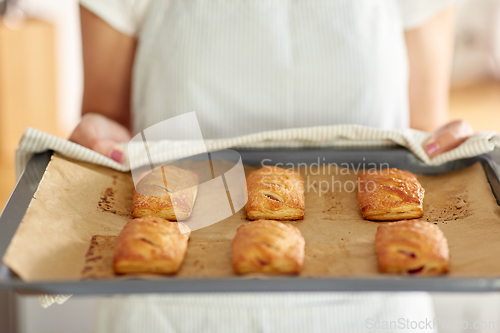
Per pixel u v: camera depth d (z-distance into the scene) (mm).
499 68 2191
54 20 2152
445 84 964
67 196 766
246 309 830
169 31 902
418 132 855
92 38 916
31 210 725
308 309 830
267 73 895
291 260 689
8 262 660
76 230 733
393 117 929
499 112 1933
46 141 797
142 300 833
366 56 886
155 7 902
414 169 846
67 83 2355
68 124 2352
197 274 697
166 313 835
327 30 894
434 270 690
